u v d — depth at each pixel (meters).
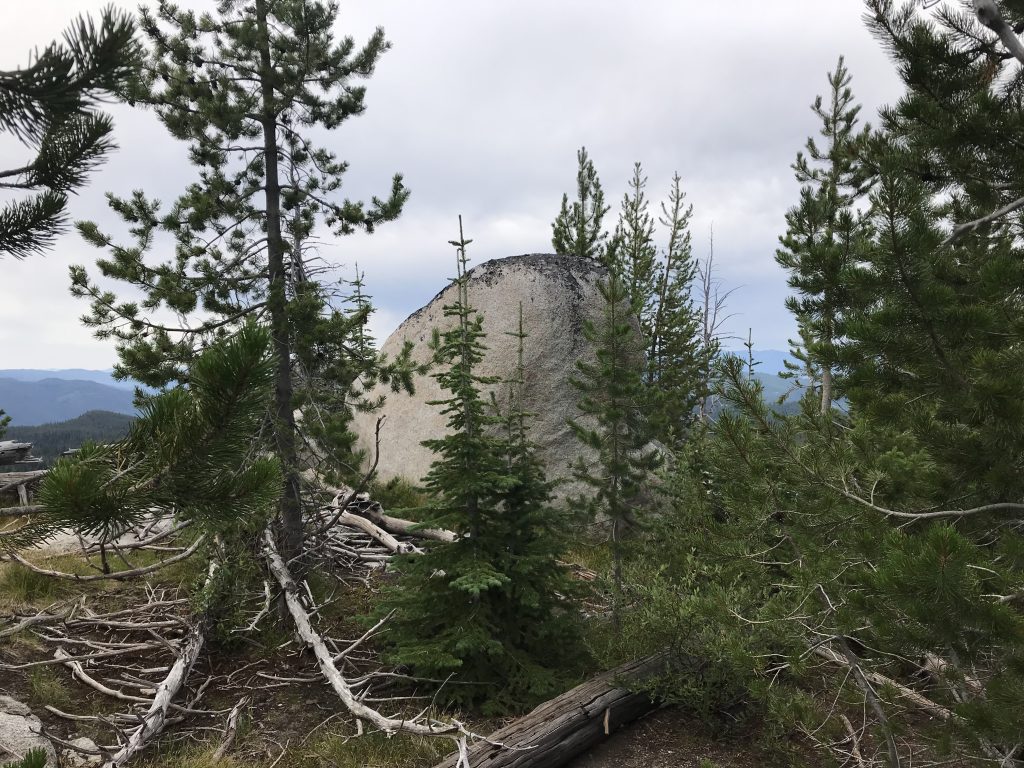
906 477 4.60
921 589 2.98
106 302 7.87
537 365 12.86
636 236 19.12
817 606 4.65
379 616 6.73
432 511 6.63
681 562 6.70
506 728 5.14
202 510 2.83
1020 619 2.89
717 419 5.46
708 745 5.59
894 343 4.51
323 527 8.65
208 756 4.96
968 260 5.77
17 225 2.67
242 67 8.30
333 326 8.09
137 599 7.95
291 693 6.25
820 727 4.85
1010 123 4.81
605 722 5.53
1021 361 4.07
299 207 8.95
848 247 5.40
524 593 6.18
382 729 5.30
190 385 2.71
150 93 8.00
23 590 7.64
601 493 7.48
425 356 14.34
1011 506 4.07
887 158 4.39
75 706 5.57
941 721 4.94
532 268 13.80
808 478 4.85
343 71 8.66
